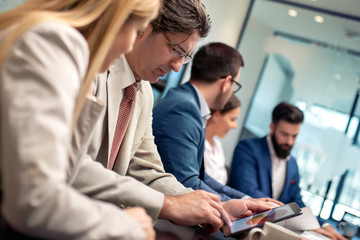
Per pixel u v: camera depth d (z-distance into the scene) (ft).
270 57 19.25
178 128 6.55
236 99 10.39
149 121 5.53
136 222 2.57
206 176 7.83
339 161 17.98
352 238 7.76
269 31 19.26
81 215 2.24
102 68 3.01
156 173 5.28
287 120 10.72
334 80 18.58
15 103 2.09
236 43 19.36
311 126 18.44
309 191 17.95
